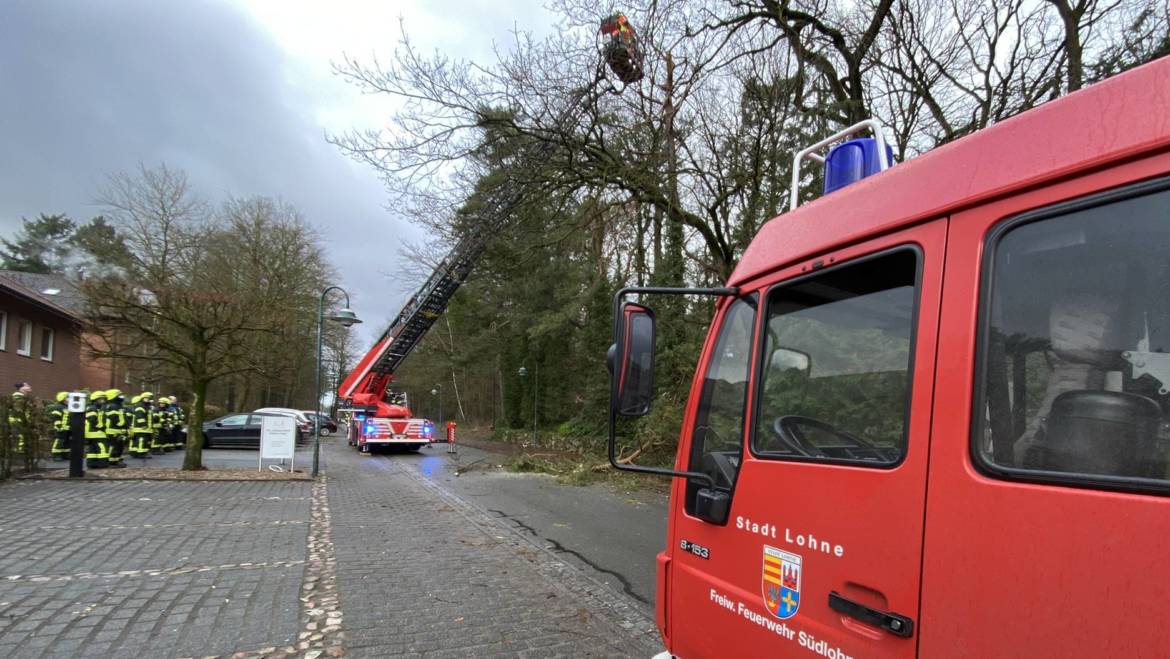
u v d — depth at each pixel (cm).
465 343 3175
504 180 1049
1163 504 122
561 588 571
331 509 938
